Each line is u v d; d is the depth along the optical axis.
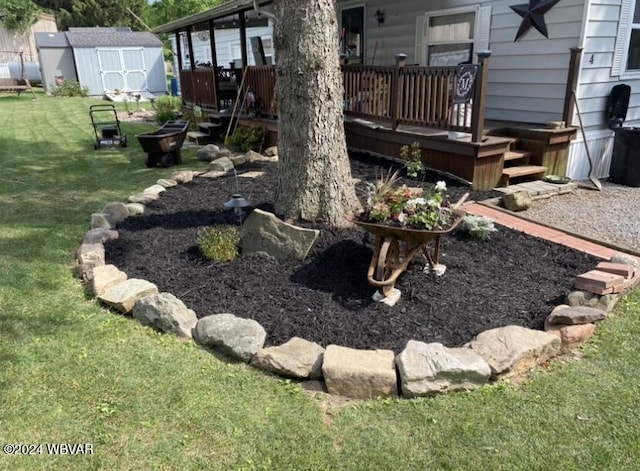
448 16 8.20
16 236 4.73
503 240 4.38
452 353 2.62
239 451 2.18
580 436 2.24
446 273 3.72
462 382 2.54
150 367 2.73
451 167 6.27
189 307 3.32
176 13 32.88
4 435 2.25
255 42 11.96
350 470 2.09
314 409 2.45
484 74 5.54
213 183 6.50
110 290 3.40
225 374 2.69
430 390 2.50
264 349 2.77
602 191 6.52
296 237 3.95
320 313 3.21
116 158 8.72
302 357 2.68
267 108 9.34
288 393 2.56
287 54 4.15
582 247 4.38
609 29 6.64
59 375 2.65
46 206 5.79
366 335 2.98
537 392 2.54
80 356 2.81
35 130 11.92
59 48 22.83
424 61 8.80
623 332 3.06
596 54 6.64
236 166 7.58
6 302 3.41
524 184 6.39
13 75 26.50
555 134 6.44
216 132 10.73
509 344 2.72
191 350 2.90
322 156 4.29
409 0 8.83
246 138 9.23
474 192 5.96
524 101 7.29
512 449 2.18
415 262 3.83
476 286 3.55
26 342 2.94
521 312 3.23
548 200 6.09
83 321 3.19
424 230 3.21
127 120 14.23
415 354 2.60
